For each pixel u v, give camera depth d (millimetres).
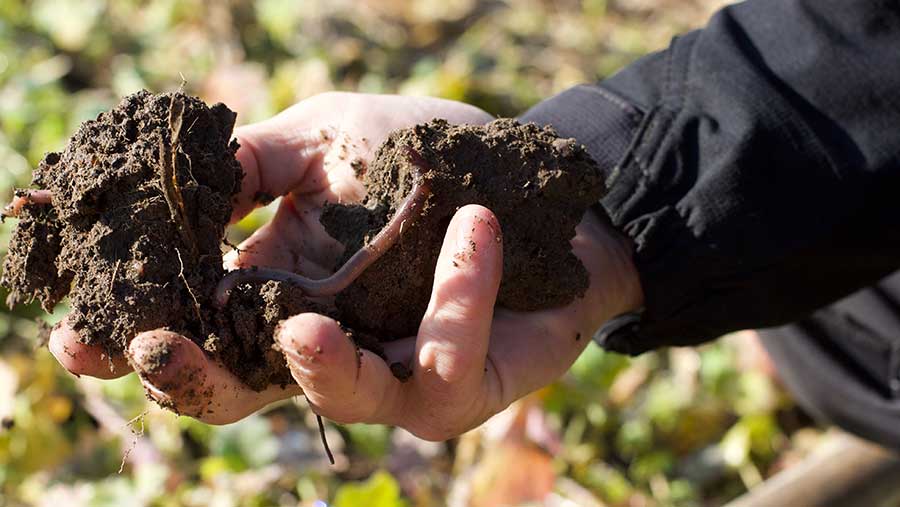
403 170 548
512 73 1081
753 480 793
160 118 547
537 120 618
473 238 523
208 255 540
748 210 592
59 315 793
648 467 786
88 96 1019
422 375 533
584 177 561
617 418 805
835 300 636
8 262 550
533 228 560
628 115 611
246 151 587
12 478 735
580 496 765
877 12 602
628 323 625
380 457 765
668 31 1229
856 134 595
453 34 1171
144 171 538
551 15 1225
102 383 771
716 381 831
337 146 599
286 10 1090
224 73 1013
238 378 529
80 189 532
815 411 778
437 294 526
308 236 592
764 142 592
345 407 521
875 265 619
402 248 546
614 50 1177
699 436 812
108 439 755
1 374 763
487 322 529
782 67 605
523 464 746
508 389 566
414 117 608
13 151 913
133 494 727
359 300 550
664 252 599
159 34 1110
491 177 554
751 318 624
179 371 502
